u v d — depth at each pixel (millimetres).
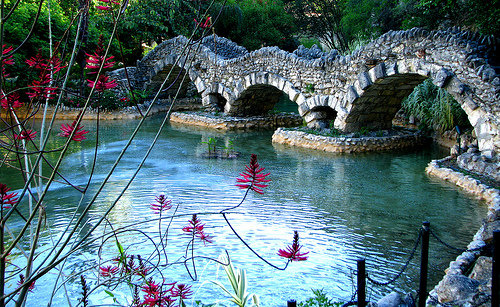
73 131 2172
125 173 12484
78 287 5773
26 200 9789
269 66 19547
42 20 21125
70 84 23266
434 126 17562
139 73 27891
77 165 13445
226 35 34438
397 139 16391
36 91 2354
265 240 7605
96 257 6703
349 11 26781
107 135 19219
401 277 6277
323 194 10539
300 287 5965
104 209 9188
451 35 12789
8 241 7262
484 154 11789
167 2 24422
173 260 6684
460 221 8633
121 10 2361
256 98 22562
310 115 17906
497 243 3822
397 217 8898
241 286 3518
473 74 12117
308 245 7414
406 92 16344
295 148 16578
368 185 11367
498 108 11539
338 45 40219
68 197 10070
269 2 37219
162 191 10641
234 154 15289
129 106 25109
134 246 7195
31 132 2516
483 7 13383
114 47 25938
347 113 16297
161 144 17234
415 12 18578
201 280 6082
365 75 15359
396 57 14344
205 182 11508
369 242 7602
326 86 17109
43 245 7191
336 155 15242
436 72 13117
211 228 8102
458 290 4914
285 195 10445
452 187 11164
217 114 23016
